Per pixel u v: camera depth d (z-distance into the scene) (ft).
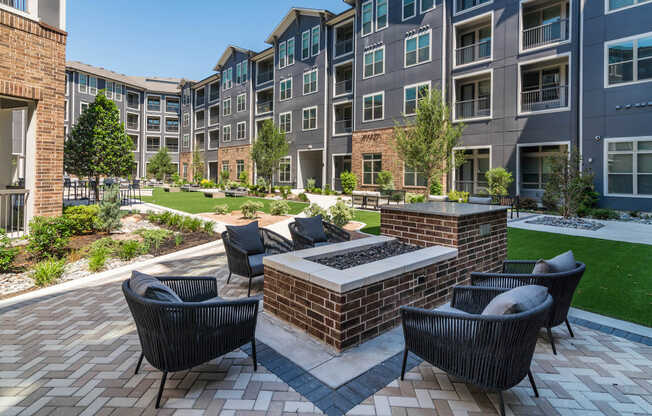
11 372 9.36
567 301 10.79
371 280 11.09
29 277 18.08
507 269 14.06
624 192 43.88
